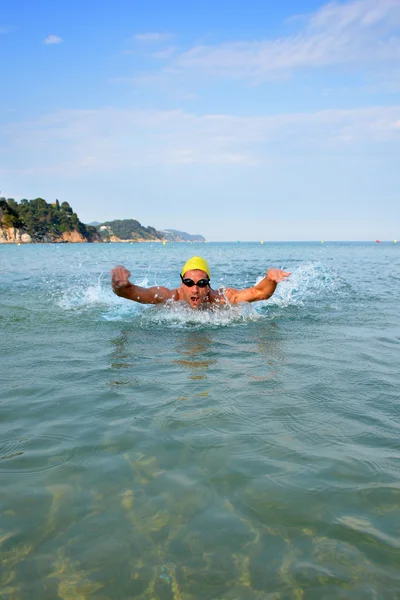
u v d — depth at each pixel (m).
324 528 1.79
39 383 3.47
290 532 1.77
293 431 2.62
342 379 3.57
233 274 13.75
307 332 5.45
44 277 13.12
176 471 2.20
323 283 10.76
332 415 2.85
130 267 18.78
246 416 2.83
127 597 1.49
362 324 5.95
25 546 1.70
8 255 34.28
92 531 1.78
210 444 2.46
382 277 13.12
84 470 2.21
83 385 3.43
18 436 2.57
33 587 1.52
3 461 2.29
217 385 3.42
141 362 4.07
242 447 2.43
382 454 2.36
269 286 6.59
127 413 2.88
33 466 2.25
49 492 2.03
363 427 2.68
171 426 2.69
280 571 1.59
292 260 23.83
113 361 4.10
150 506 1.93
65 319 6.23
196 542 1.72
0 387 3.38
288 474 2.17
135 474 2.17
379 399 3.13
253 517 1.86
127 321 6.15
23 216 147.12
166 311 6.75
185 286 6.83
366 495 2.00
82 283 11.15
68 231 167.38
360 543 1.71
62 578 1.56
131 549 1.69
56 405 3.03
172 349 4.59
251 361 4.11
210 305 6.87
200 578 1.56
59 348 4.58
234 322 6.12
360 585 1.53
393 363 4.04
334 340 5.00
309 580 1.55
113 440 2.51
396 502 1.95
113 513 1.88
